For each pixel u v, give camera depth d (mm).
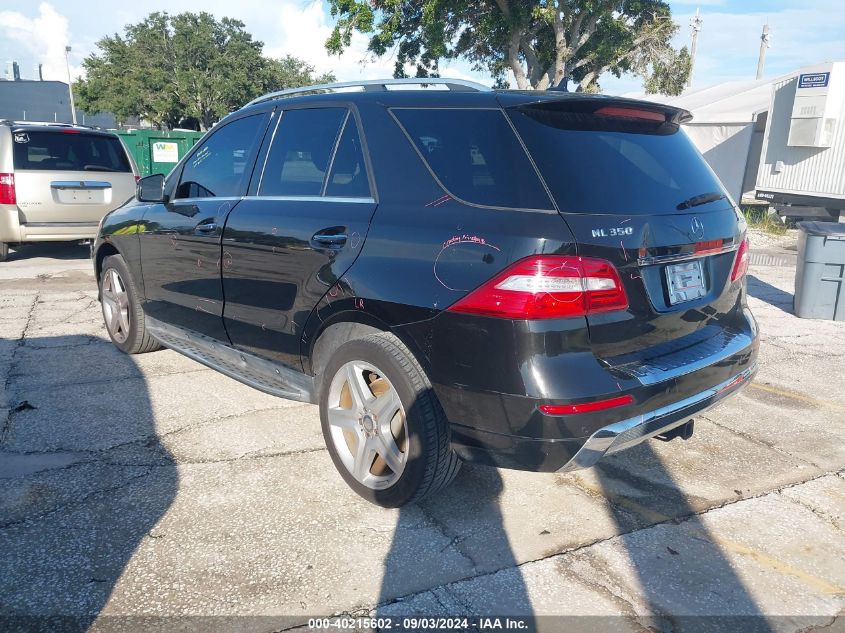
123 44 57844
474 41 24141
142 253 4773
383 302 2898
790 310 7508
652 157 3045
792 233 14625
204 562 2732
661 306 2801
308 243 3291
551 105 2811
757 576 2730
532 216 2590
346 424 3236
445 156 2941
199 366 5184
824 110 14125
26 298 7312
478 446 2709
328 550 2832
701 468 3654
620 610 2506
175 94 56188
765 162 16391
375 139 3223
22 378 4816
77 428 3984
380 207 3068
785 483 3500
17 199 8641
